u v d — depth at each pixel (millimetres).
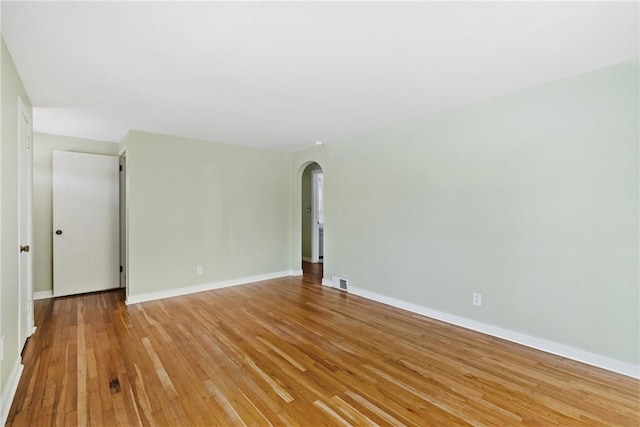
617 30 1703
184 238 4168
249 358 2371
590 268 2273
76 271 4105
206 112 3098
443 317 3174
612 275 2184
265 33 1720
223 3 1454
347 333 2855
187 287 4191
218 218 4496
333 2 1451
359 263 4094
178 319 3197
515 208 2643
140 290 3805
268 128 3740
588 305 2285
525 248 2594
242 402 1838
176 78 2297
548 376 2123
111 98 2693
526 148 2570
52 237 3990
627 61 2090
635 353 2098
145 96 2654
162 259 3986
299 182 5352
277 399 1867
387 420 1684
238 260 4711
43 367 2219
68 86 2424
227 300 3871
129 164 3756
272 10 1511
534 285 2549
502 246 2729
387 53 1955
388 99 2779
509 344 2625
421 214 3357
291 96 2684
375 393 1930
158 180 3959
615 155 2158
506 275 2707
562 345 2408
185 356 2396
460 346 2588
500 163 2727
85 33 1706
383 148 3742
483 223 2850
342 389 1972
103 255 4301
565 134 2367
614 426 1642
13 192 2098
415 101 2836
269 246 5090
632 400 1859
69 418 1688
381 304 3715
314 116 3258
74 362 2291
